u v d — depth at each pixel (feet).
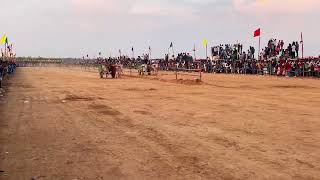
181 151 28.09
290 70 143.13
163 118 43.88
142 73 177.58
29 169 24.11
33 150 29.04
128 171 23.44
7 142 31.83
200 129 36.55
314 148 28.55
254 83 110.42
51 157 26.96
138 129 37.09
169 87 97.40
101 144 30.86
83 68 336.90
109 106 56.65
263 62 163.53
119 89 91.15
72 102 62.90
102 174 22.98
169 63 223.51
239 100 63.98
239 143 30.37
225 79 131.13
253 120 41.88
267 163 24.62
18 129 37.81
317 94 75.77
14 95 76.64
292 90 86.33
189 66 203.62
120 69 163.73
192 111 49.78
